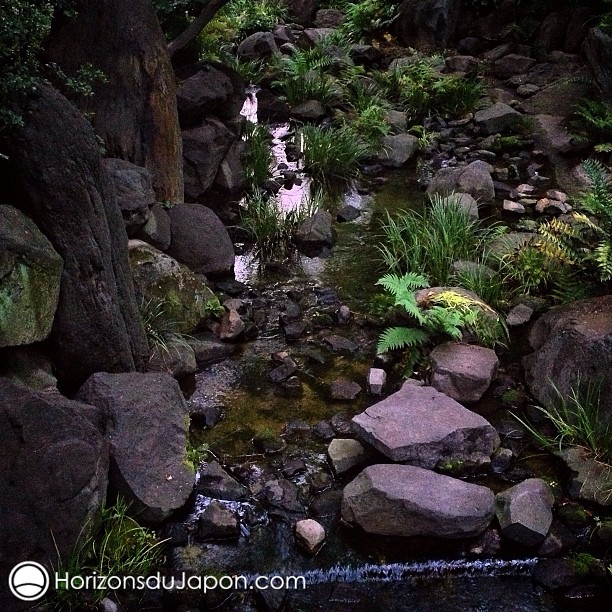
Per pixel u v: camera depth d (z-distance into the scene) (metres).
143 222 5.20
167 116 5.89
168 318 4.97
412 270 5.70
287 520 3.83
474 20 11.00
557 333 4.61
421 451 3.98
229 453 4.24
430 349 4.98
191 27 7.04
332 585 3.53
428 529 3.65
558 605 3.43
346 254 6.23
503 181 7.38
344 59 9.93
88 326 3.99
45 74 5.38
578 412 4.26
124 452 3.68
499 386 4.71
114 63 5.65
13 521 3.12
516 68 9.85
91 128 4.04
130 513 3.67
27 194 3.71
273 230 6.28
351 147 7.61
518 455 4.23
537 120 8.52
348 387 4.70
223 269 5.77
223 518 3.74
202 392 4.70
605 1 8.84
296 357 5.02
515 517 3.64
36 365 3.83
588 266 5.22
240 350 5.09
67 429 3.36
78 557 3.34
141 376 4.05
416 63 9.80
